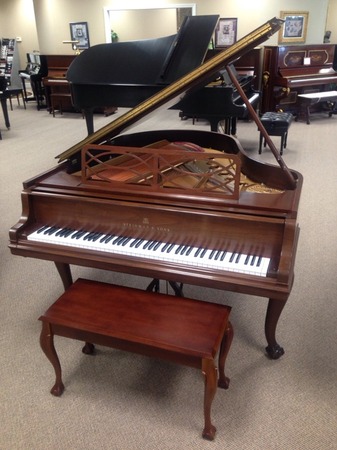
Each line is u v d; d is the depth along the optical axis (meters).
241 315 2.35
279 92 6.91
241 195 1.78
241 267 1.62
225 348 1.72
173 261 1.70
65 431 1.67
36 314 2.39
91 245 1.82
